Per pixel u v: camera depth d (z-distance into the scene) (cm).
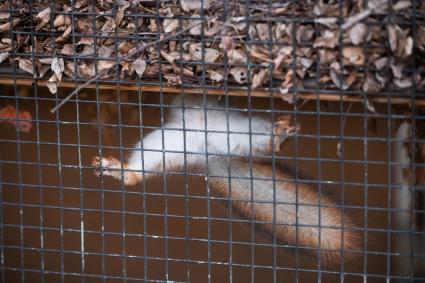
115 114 393
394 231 341
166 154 387
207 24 343
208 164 378
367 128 361
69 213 414
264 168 379
